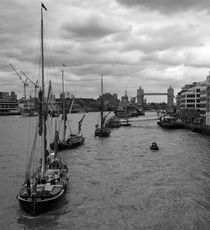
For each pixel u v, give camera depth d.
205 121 184.75
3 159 83.38
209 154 91.50
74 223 42.25
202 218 43.69
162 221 42.91
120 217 44.19
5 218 43.56
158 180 62.25
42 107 53.06
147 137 141.00
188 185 58.75
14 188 56.25
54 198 44.19
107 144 116.06
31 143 117.44
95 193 54.06
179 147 106.56
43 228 40.84
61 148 100.38
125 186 58.22
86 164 77.75
